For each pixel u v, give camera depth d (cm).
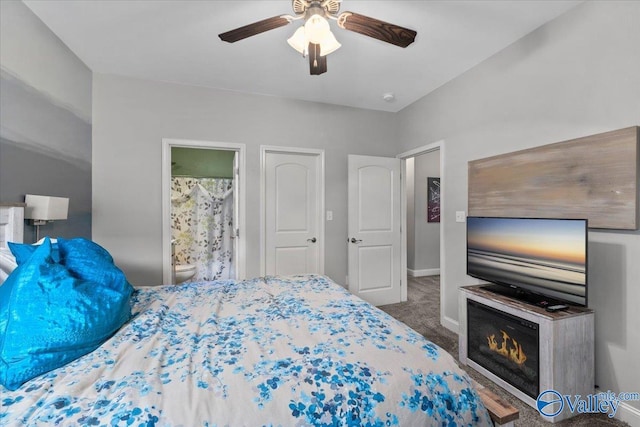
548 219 184
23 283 107
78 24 212
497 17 203
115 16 204
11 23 179
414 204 525
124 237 294
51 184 221
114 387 89
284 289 200
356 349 113
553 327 164
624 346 166
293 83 309
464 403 98
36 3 189
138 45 239
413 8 195
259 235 338
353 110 375
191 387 89
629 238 165
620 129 165
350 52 248
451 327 293
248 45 239
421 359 108
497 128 246
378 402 89
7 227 171
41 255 115
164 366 102
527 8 193
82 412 77
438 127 315
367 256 369
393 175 384
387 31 168
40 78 207
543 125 209
